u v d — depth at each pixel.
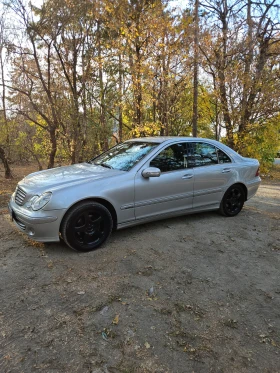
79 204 3.46
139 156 4.22
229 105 12.06
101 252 3.55
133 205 3.91
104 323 2.32
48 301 2.58
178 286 2.88
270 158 14.88
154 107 10.20
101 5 7.81
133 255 3.49
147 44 8.38
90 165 4.56
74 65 9.31
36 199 3.39
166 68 9.16
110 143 11.61
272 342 2.18
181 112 14.31
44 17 8.38
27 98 9.91
